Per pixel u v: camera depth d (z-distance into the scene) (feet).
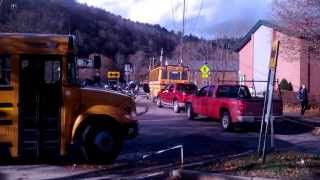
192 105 92.99
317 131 76.18
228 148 56.03
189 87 118.01
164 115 107.65
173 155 50.29
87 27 222.89
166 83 142.82
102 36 267.59
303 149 55.62
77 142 45.60
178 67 144.36
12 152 43.73
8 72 43.88
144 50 346.95
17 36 44.37
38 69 44.32
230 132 75.31
